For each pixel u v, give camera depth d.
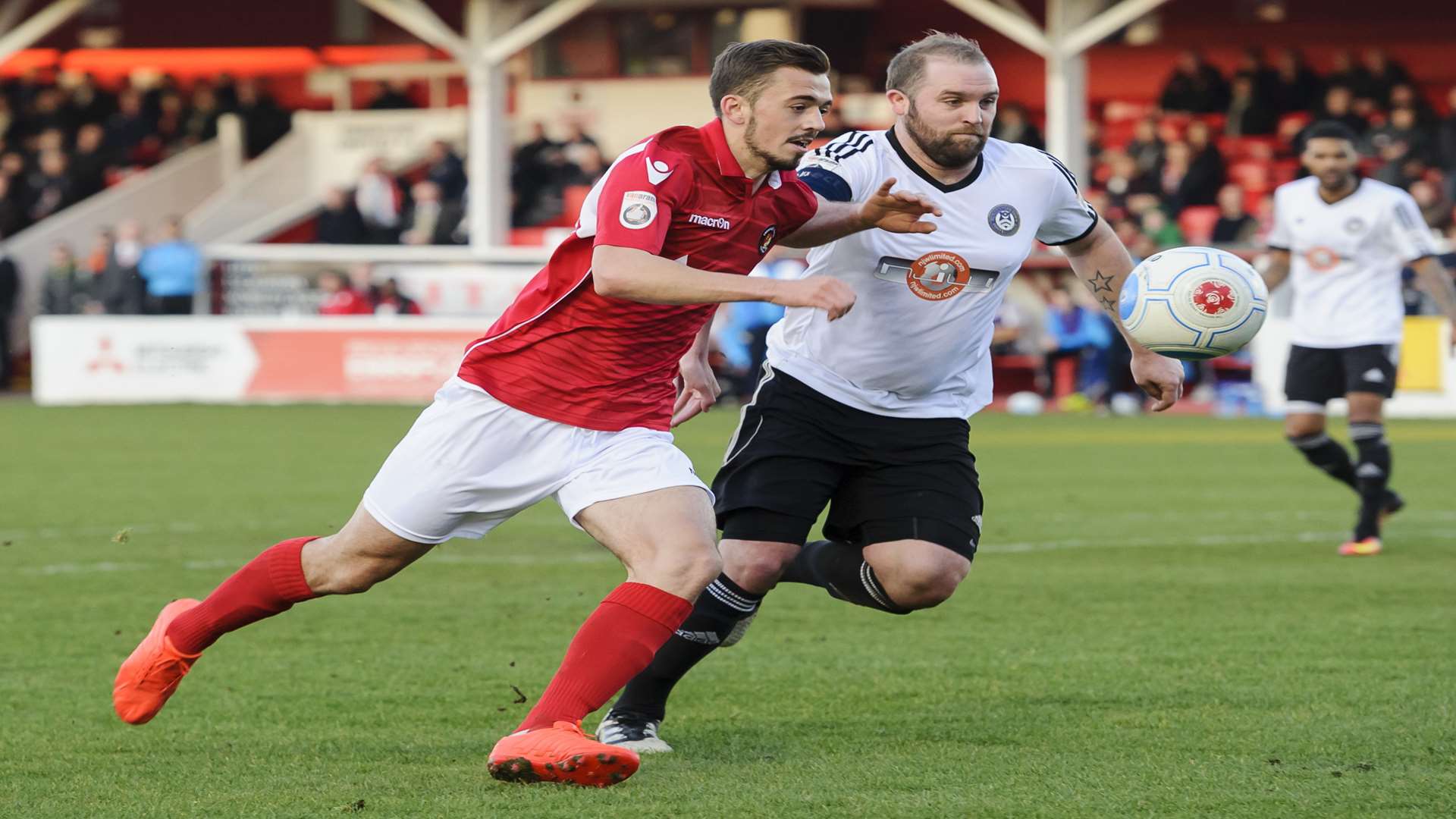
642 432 10.09
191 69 76.69
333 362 51.59
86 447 36.47
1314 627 15.66
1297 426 21.31
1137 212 52.19
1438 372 44.91
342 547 10.21
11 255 59.66
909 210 10.32
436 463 9.97
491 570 19.97
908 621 16.23
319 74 76.81
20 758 10.91
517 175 61.12
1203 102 60.03
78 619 16.48
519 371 9.93
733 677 13.54
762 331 48.44
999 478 30.67
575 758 9.56
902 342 11.53
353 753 11.00
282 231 66.44
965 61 10.97
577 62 69.69
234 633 15.67
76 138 68.94
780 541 11.42
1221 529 23.52
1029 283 50.97
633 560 9.87
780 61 9.64
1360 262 20.88
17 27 72.38
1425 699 12.40
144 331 52.31
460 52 58.06
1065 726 11.62
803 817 9.22
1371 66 56.41
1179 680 13.22
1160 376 11.84
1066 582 18.69
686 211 9.80
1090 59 69.88
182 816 9.41
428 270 51.81
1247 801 9.56
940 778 10.14
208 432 40.09
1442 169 53.28
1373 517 20.91
